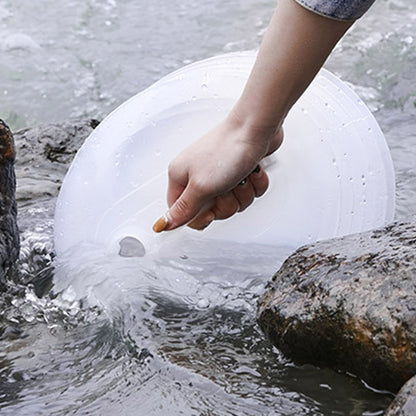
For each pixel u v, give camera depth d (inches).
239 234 133.2
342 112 135.8
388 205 135.0
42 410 105.3
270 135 108.6
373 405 102.0
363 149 134.4
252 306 127.5
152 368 112.8
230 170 109.4
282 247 134.3
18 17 394.9
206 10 392.8
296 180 132.3
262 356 114.9
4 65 352.5
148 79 337.1
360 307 105.6
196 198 112.7
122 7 402.6
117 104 323.6
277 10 97.7
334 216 133.4
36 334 125.4
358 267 111.7
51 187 192.1
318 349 109.7
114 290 131.6
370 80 303.7
